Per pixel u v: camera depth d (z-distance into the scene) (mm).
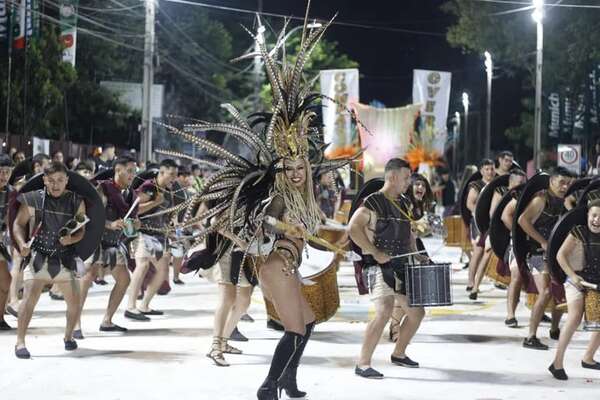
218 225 6348
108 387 6977
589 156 29703
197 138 6270
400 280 7367
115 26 33938
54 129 27672
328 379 7340
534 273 9008
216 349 7910
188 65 44656
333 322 10484
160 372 7535
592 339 7945
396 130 25703
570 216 7773
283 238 6215
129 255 10172
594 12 29188
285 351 6141
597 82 29844
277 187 6246
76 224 8000
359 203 8328
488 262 12625
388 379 7383
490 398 6816
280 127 6340
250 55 6590
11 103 24469
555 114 31984
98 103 32094
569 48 29875
